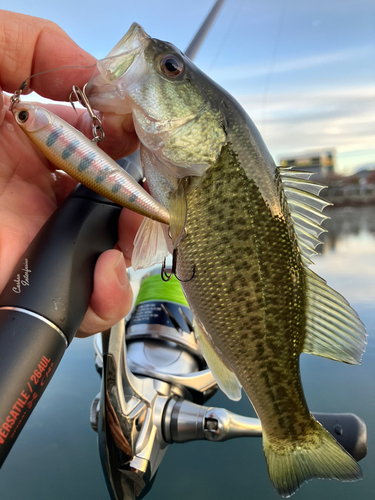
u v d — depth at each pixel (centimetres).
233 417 16
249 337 14
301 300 15
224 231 13
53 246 11
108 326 12
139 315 21
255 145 14
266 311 14
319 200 14
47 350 9
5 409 8
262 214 13
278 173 14
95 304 12
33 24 14
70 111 18
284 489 14
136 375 17
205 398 19
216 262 13
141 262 13
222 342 14
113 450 14
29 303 10
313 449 15
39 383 9
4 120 14
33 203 14
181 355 19
